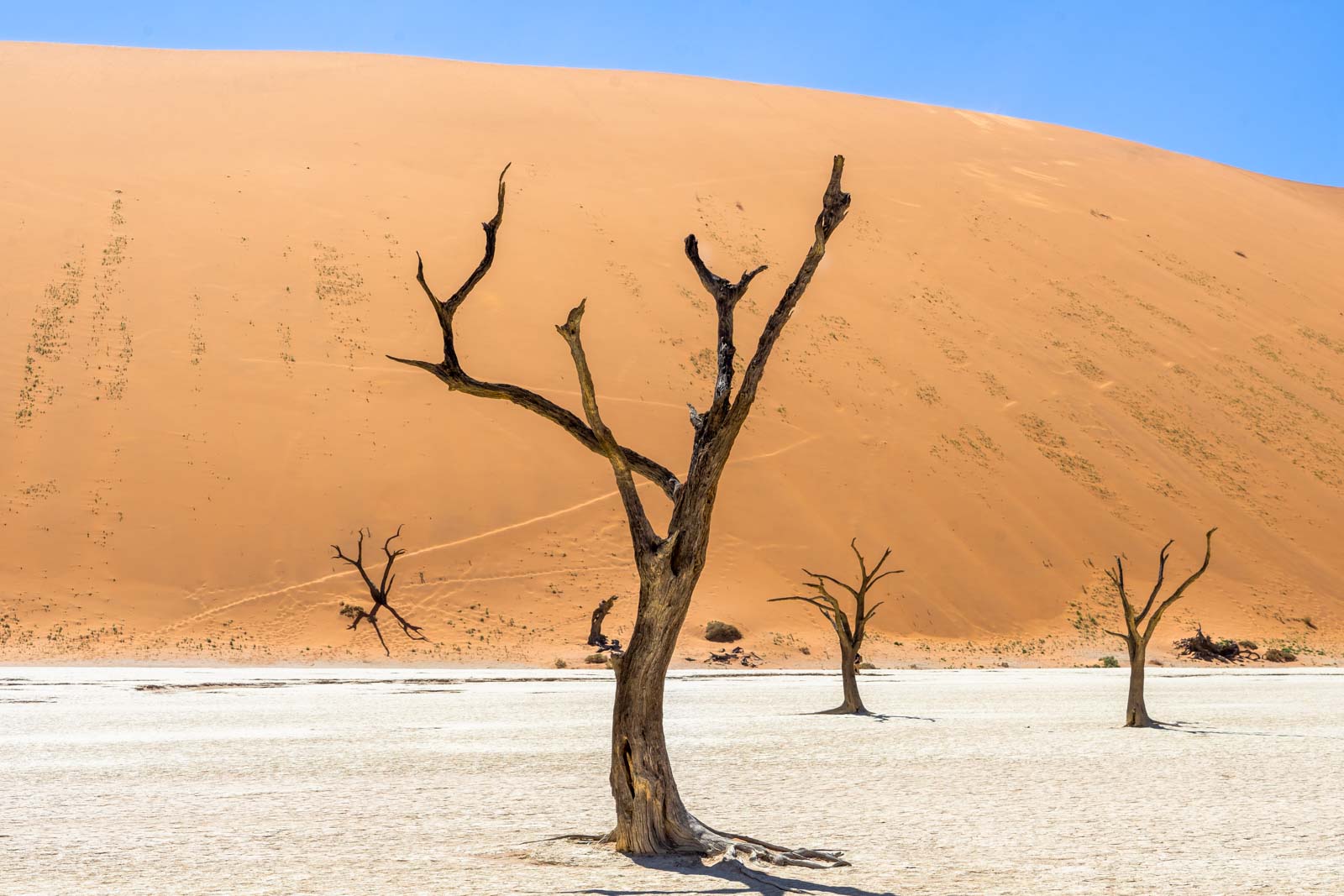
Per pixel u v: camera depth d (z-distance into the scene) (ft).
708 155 301.43
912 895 24.02
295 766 46.73
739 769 45.96
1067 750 53.57
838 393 211.20
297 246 217.77
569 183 268.41
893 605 170.09
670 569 28.19
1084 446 215.10
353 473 172.45
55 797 38.37
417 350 198.70
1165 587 187.83
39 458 162.40
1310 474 226.79
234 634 144.66
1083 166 357.41
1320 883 25.22
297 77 316.40
